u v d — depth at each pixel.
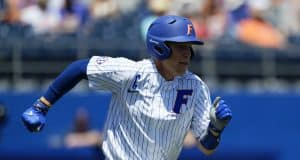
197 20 40.59
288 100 38.97
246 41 41.41
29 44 38.72
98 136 36.28
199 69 39.75
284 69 40.59
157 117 16.36
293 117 38.94
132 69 16.33
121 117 16.58
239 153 38.38
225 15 41.47
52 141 36.75
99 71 16.33
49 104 16.67
